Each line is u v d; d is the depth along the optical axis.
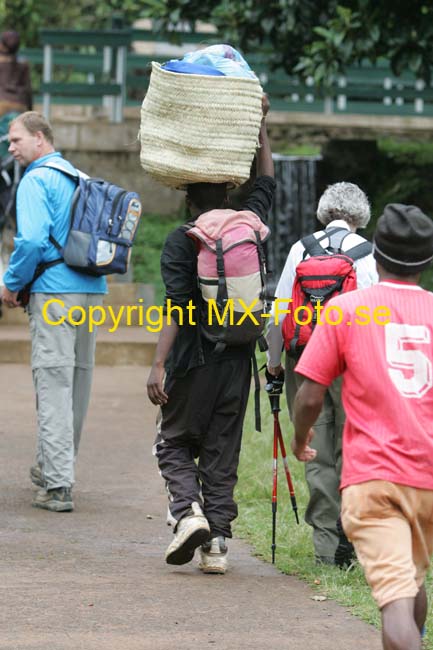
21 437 26.50
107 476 23.11
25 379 34.62
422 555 11.17
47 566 16.70
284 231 55.25
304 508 20.64
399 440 10.88
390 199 54.56
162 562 17.20
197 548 17.50
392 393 10.96
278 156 55.44
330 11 41.44
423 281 46.66
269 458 23.17
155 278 48.00
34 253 19.61
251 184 18.05
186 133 16.05
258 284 15.97
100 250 19.94
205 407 16.38
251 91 16.11
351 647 13.44
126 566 16.86
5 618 14.16
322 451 17.00
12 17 66.56
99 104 60.00
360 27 39.94
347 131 59.53
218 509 16.61
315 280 16.16
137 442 26.38
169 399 16.42
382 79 62.34
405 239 11.24
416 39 41.00
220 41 43.50
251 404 27.11
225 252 15.77
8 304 20.25
